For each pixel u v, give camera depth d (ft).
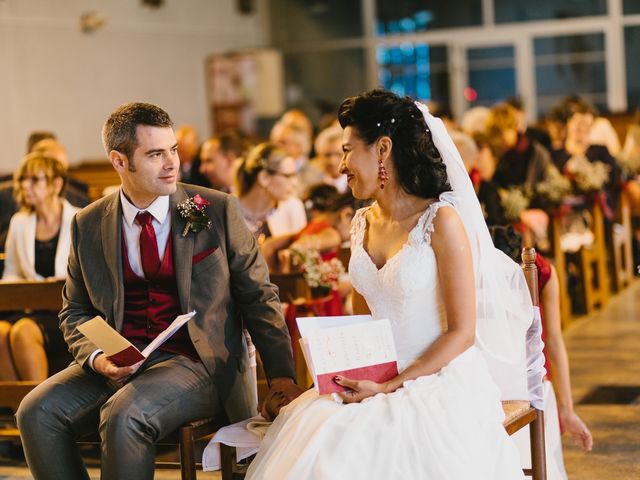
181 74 47.67
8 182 22.20
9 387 16.19
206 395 11.85
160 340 11.47
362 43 52.95
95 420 11.94
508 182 26.61
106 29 43.37
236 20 51.90
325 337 10.57
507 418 11.29
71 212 18.38
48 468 11.73
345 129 11.09
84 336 12.14
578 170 27.40
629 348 22.76
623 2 49.67
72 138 41.55
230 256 12.34
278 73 48.88
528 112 51.16
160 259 12.17
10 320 17.04
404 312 10.90
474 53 51.70
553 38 50.60
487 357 11.58
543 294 13.20
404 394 10.43
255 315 12.30
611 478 14.75
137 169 11.76
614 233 29.60
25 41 39.52
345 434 10.09
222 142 22.98
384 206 11.15
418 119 10.95
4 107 38.58
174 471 15.75
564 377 13.26
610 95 50.21
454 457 10.05
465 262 10.69
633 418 17.58
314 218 19.25
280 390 11.77
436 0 51.93
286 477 10.03
